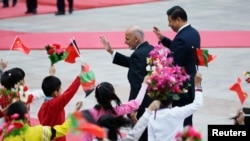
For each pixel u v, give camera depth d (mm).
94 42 38750
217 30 41750
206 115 24188
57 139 17875
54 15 49812
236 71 31391
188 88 19016
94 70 31844
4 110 16766
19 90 17719
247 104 25375
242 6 52469
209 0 55938
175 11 19578
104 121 14797
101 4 54281
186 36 19344
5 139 15258
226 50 36219
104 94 16062
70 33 41656
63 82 29484
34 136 15211
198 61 18188
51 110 17531
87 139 15531
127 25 44375
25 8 53562
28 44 38469
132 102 17000
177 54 19297
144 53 18750
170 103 16250
